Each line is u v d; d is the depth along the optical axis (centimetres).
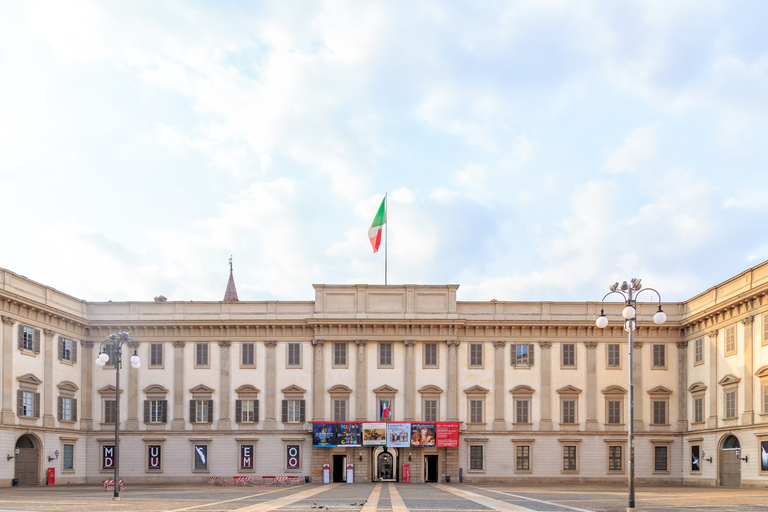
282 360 6719
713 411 6056
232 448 6588
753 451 5400
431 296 6775
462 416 6638
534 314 6781
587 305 6794
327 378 6656
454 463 6506
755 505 3531
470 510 3164
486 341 6756
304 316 6756
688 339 6612
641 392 6650
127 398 6675
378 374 6675
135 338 6744
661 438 6550
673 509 3247
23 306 5681
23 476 5709
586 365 6706
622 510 3178
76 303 6562
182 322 6700
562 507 3369
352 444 6450
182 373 6700
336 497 4169
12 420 5488
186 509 3144
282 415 6631
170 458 6575
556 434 6594
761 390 5341
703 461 6172
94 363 6700
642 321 6675
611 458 6575
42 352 5969
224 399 6656
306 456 6569
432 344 6738
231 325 6706
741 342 5634
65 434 6234
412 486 5719
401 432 6469
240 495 4394
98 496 4241
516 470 6556
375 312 6731
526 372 6712
